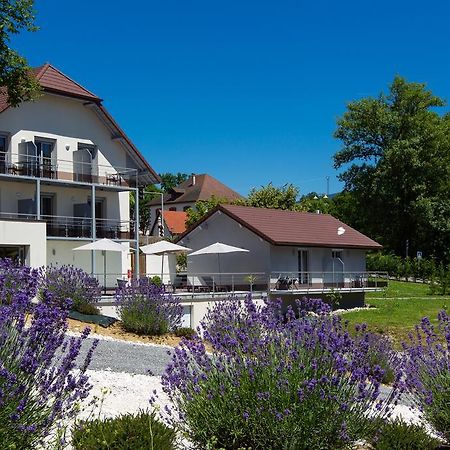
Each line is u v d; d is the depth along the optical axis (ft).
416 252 208.23
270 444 20.74
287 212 135.95
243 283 119.44
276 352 22.20
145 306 62.95
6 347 18.61
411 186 200.13
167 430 20.26
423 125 202.49
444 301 122.01
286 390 20.80
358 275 130.72
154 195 347.77
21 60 89.35
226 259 123.24
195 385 22.17
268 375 21.31
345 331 24.25
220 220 124.77
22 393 17.24
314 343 21.97
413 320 90.27
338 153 215.72
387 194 200.75
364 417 21.91
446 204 197.26
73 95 121.90
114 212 130.93
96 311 65.62
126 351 47.70
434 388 25.91
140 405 28.45
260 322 24.22
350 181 213.46
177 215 280.51
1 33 86.69
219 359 22.45
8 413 16.87
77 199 124.47
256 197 198.49
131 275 100.78
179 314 67.10
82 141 125.49
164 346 54.85
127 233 127.13
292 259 121.39
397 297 137.59
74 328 58.23
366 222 215.92
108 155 129.59
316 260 125.70
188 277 119.55
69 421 22.71
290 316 25.45
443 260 201.57
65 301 21.49
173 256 155.63
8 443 16.67
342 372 20.83
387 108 212.64
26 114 117.60
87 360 19.52
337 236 132.87
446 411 25.39
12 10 86.53
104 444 18.47
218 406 21.59
